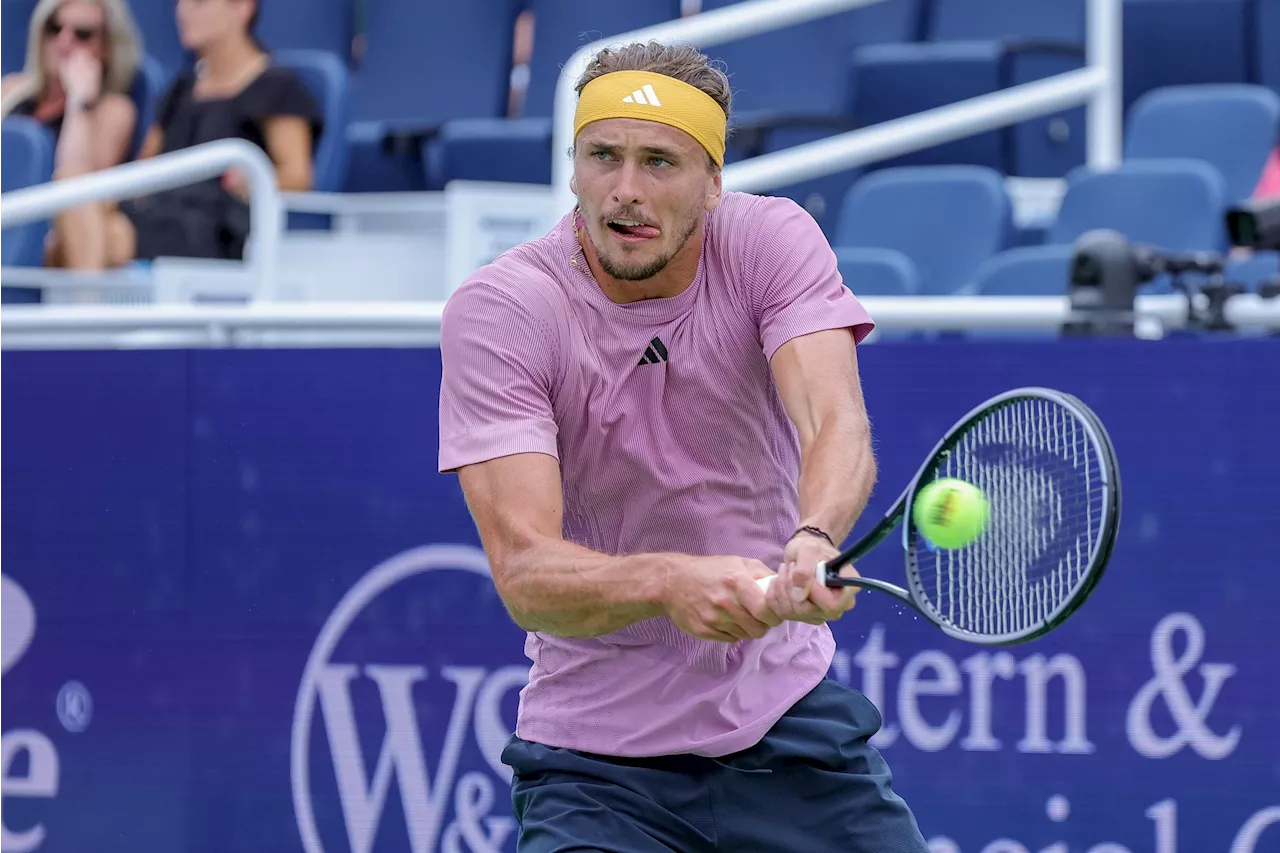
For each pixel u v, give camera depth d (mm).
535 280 8953
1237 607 12586
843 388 8680
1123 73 25812
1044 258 18266
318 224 23625
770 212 9094
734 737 9242
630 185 8352
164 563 14312
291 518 14078
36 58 24781
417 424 13859
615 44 15453
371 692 13891
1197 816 12602
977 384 12969
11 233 23844
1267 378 12562
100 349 14430
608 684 9352
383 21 29391
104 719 14430
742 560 7930
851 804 9430
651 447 9039
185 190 23250
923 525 7934
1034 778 12797
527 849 9328
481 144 26422
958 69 25094
